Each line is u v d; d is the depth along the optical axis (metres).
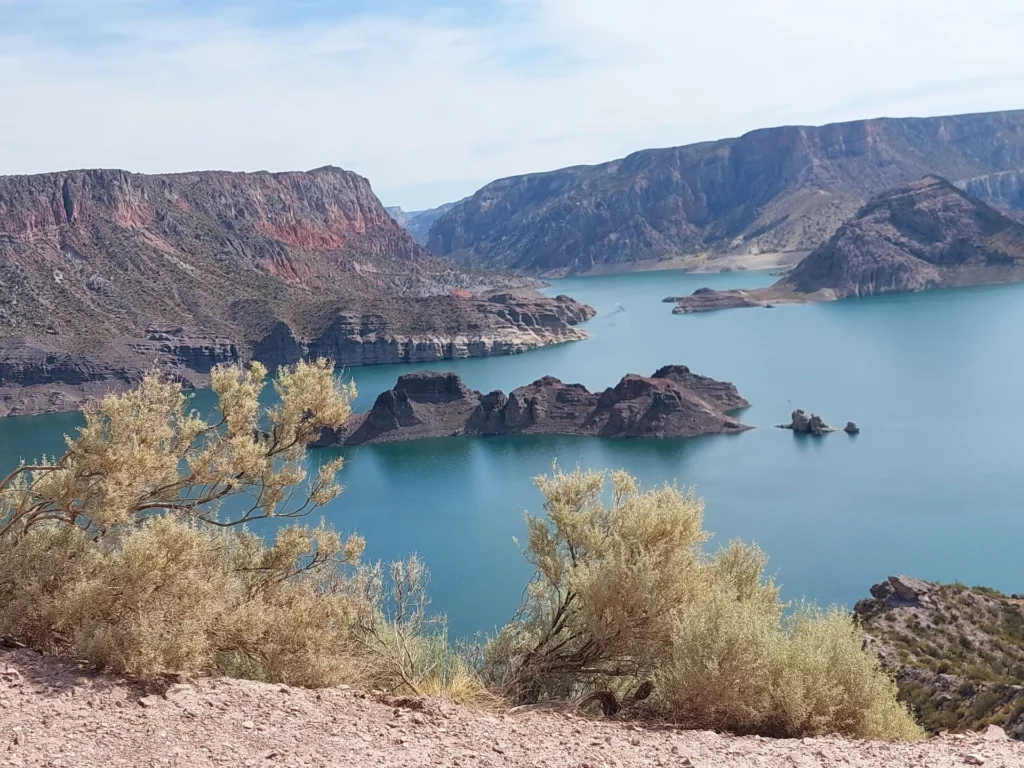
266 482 13.62
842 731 10.27
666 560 12.88
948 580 68.56
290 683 10.89
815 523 84.88
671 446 128.25
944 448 114.88
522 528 86.06
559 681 13.41
